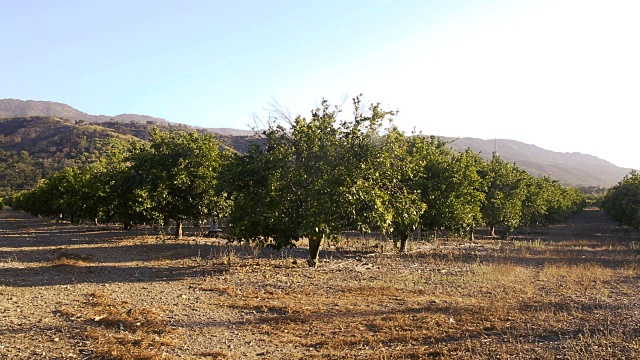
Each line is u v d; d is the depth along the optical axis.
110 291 11.65
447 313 9.24
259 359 6.80
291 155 15.31
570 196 63.25
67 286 12.22
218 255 18.62
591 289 11.86
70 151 112.81
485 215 30.83
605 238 35.81
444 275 14.05
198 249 20.59
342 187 14.12
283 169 14.84
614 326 8.02
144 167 25.11
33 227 38.50
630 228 50.50
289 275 13.87
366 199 14.35
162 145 25.81
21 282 12.64
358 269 15.17
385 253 20.47
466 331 7.92
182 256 18.31
